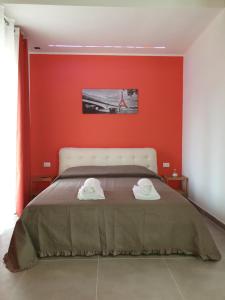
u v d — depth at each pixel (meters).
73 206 2.53
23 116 3.87
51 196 2.79
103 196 2.70
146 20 3.35
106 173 3.96
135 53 4.61
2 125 3.19
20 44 3.75
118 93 4.65
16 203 3.71
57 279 2.15
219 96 3.34
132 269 2.30
